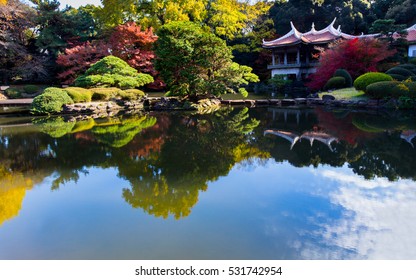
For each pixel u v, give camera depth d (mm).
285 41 27562
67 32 27062
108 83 17297
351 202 4059
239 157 6422
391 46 21734
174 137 8656
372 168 5461
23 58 25328
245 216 3707
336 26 31453
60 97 14477
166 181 5031
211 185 4797
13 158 6777
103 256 2980
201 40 14188
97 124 11461
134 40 22562
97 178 5285
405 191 4363
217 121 11562
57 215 3893
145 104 17328
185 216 3744
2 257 3004
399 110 12773
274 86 26375
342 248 3014
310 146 7242
